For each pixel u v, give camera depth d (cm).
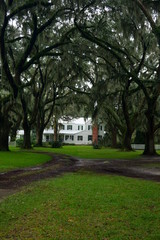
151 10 1942
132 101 2669
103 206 622
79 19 1931
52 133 6197
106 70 2477
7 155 2083
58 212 579
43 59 3106
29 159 1830
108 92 2578
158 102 2669
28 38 2289
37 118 4031
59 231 474
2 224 511
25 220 531
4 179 1043
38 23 2161
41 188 835
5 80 2339
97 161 1900
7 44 2264
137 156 2400
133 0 1739
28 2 1794
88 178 1059
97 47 2236
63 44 2119
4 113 2597
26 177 1099
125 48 2292
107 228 486
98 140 5459
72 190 800
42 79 3038
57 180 1002
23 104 2936
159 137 4500
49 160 1902
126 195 733
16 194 758
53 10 1972
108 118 3678
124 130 3306
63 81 2716
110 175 1173
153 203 650
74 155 2448
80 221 523
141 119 2712
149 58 2533
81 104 3453
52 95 3750
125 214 563
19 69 2300
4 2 1753
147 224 504
